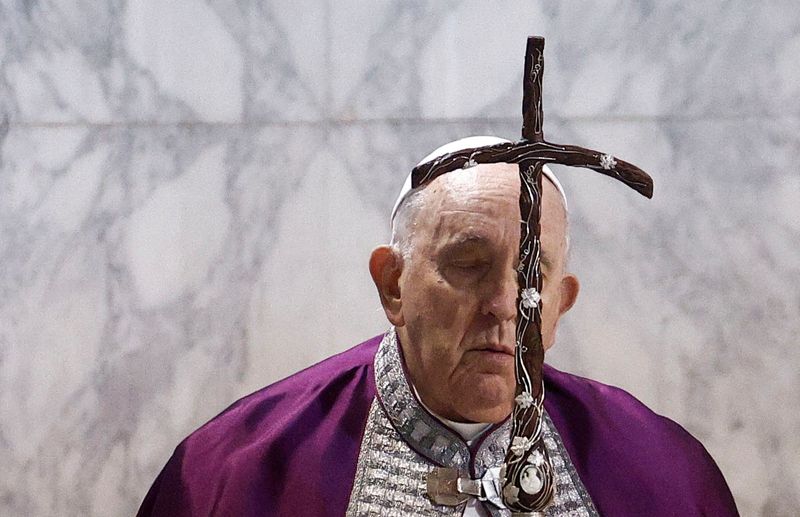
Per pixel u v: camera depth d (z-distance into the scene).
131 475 8.10
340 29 8.12
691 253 7.92
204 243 8.12
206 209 8.12
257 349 8.10
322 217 8.10
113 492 8.10
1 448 8.12
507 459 4.25
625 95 7.98
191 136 8.13
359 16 8.11
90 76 8.14
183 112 8.14
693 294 7.92
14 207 8.13
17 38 8.15
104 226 8.12
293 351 8.09
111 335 8.12
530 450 4.22
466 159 4.29
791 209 7.86
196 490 5.56
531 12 8.02
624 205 7.94
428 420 5.29
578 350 7.96
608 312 7.95
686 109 7.95
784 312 7.86
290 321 8.10
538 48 4.26
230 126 8.12
